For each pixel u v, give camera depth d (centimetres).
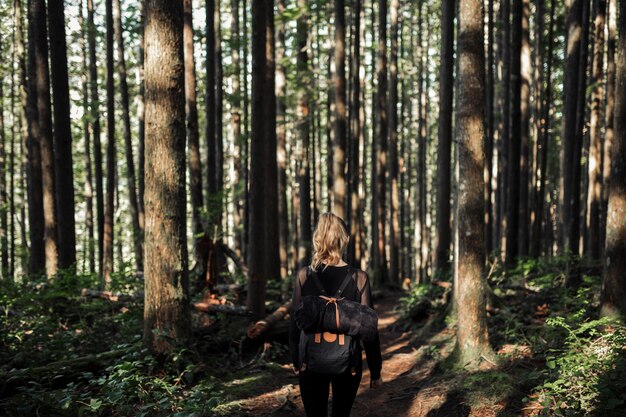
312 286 306
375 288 1586
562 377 414
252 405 474
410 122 2761
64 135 872
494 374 479
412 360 650
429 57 2562
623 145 557
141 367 489
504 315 689
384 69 1619
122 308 762
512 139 1145
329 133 2067
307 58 1521
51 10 850
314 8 1537
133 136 2427
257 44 705
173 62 514
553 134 2278
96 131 1484
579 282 824
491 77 1477
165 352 512
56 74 859
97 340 602
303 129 1496
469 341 539
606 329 524
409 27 2544
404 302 1075
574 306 686
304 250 1423
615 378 390
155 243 523
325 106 1761
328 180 2081
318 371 288
